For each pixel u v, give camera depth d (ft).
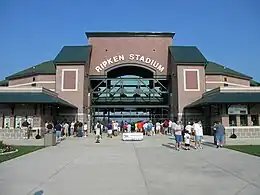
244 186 30.45
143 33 164.96
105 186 30.78
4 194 27.48
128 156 57.00
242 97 109.29
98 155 58.59
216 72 165.58
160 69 163.53
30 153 61.57
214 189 29.27
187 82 146.41
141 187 30.30
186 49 159.84
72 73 146.61
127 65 164.04
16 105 111.45
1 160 50.37
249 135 108.58
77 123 129.18
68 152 64.13
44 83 159.84
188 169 41.37
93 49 164.14
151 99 171.63
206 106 130.41
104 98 170.91
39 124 110.32
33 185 31.22
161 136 124.06
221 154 59.16
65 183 32.24
